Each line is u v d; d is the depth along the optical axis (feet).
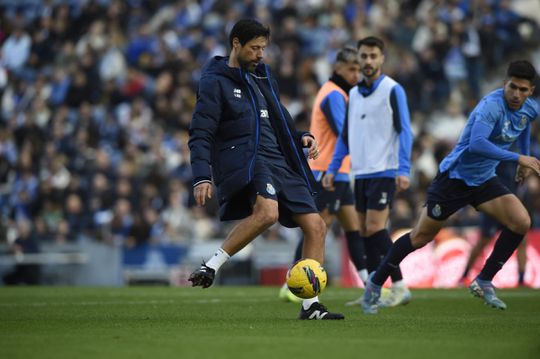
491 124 85.51
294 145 77.71
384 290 108.78
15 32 297.74
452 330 70.79
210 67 77.87
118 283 184.55
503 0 267.39
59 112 253.85
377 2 286.66
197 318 82.69
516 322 78.69
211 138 76.07
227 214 78.23
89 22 296.10
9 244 192.03
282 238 201.05
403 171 99.91
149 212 200.03
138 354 55.26
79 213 219.82
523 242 155.74
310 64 251.80
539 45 268.21
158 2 304.71
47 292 132.36
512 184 134.92
